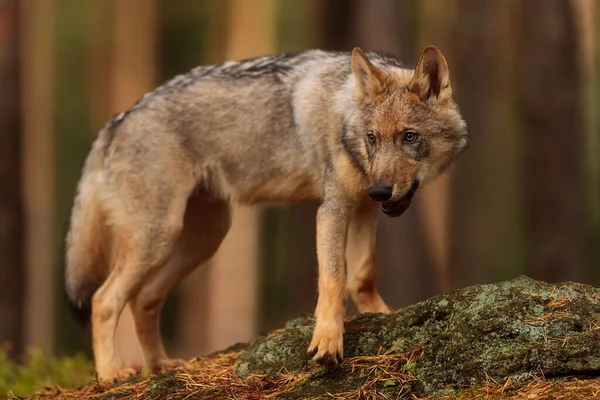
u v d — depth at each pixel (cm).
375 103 900
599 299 788
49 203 3600
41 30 3578
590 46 2878
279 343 869
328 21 2281
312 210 2306
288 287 2380
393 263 2173
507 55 3050
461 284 2597
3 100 2145
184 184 1050
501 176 3409
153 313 1098
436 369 767
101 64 3744
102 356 1014
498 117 2973
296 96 1003
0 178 2106
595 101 3378
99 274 1130
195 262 1125
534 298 783
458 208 2619
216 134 1045
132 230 1048
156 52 3609
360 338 837
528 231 2302
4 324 2069
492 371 746
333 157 933
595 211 3691
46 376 1191
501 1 2906
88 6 3959
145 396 838
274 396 793
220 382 839
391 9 2203
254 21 3231
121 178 1055
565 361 732
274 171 1033
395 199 869
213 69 1074
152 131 1049
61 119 4194
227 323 3098
